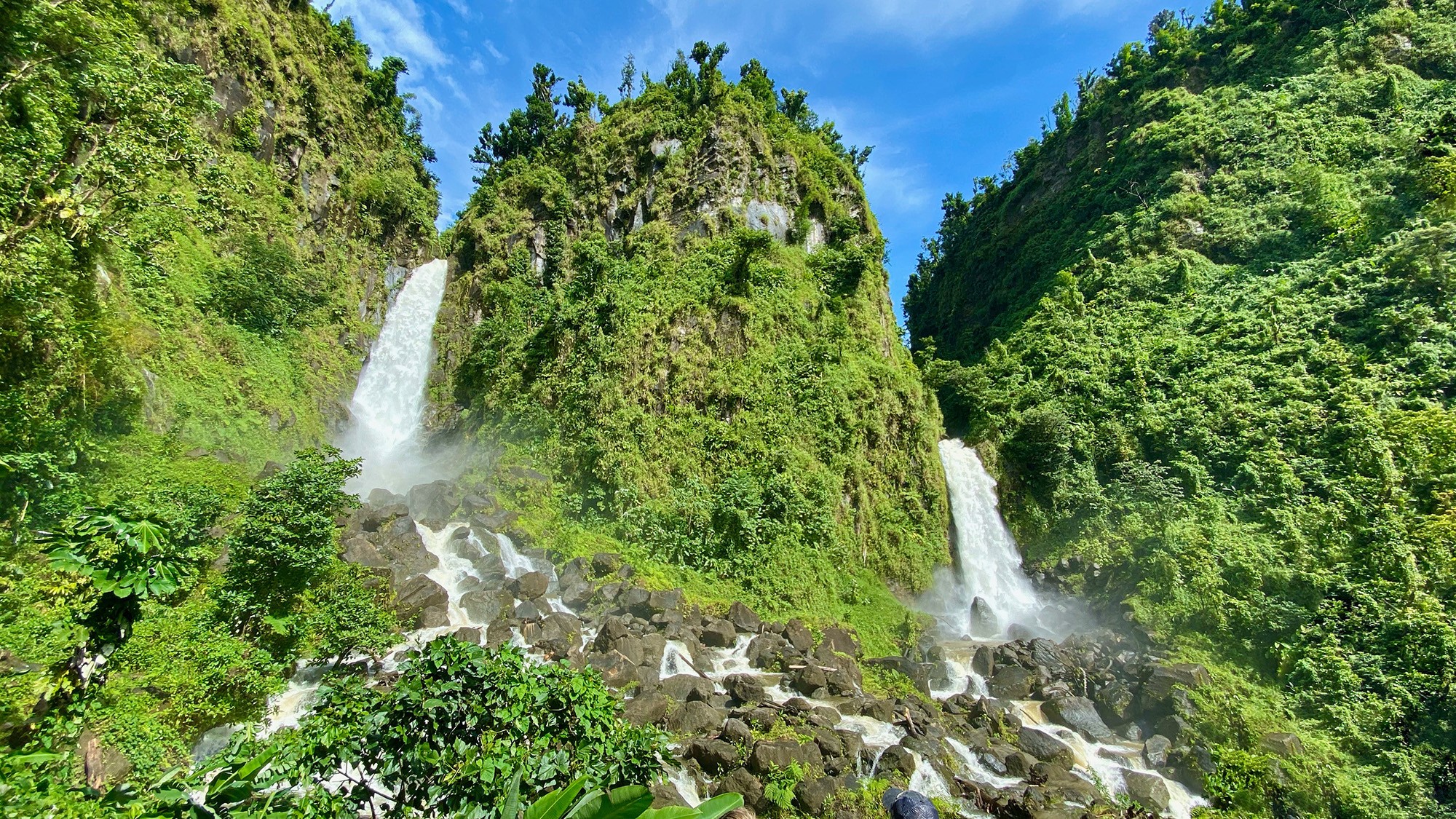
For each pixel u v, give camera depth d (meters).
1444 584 17.20
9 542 9.88
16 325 11.88
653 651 14.78
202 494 13.73
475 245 34.00
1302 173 34.53
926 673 16.34
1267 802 12.95
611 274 29.48
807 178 36.00
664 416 24.14
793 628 17.41
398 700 4.87
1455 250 25.00
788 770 10.59
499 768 4.46
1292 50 43.44
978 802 11.15
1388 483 19.95
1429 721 14.73
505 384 27.30
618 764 5.14
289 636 11.04
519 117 41.06
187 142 16.81
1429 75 37.62
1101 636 19.50
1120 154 47.09
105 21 14.51
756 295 27.70
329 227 31.27
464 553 18.00
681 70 42.06
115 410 15.24
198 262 22.45
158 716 8.23
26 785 3.59
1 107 12.22
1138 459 26.19
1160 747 14.23
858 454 24.81
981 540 26.97
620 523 21.20
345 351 28.91
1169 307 33.59
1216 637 18.45
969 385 33.50
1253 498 21.95
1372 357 24.11
